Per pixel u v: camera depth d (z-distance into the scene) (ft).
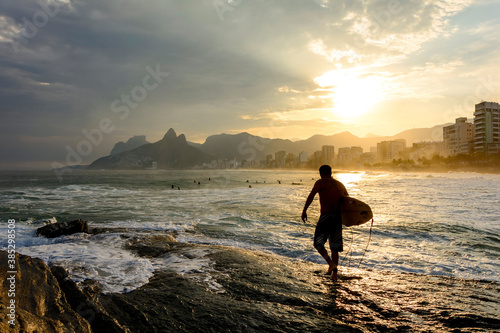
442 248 20.98
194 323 9.10
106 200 57.16
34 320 7.32
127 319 9.33
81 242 21.62
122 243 21.35
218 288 12.35
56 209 43.50
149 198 60.95
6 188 90.17
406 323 9.24
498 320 9.46
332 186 13.88
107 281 13.03
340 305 10.63
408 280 13.87
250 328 8.79
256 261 16.72
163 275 14.07
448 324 9.20
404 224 29.25
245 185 124.88
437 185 99.04
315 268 15.71
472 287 13.03
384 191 73.87
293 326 8.93
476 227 27.86
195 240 23.91
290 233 26.63
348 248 21.02
